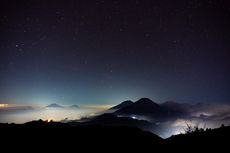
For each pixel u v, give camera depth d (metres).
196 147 18.69
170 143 20.83
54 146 21.52
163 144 21.22
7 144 21.09
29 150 20.02
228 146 18.25
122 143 23.38
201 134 21.86
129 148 21.67
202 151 17.72
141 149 20.97
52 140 23.12
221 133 21.42
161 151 19.36
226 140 19.50
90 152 20.41
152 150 20.12
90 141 23.77
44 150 20.30
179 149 18.88
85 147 21.78
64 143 22.61
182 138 21.58
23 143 21.62
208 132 22.38
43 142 22.38
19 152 19.39
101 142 23.62
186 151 18.25
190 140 20.52
